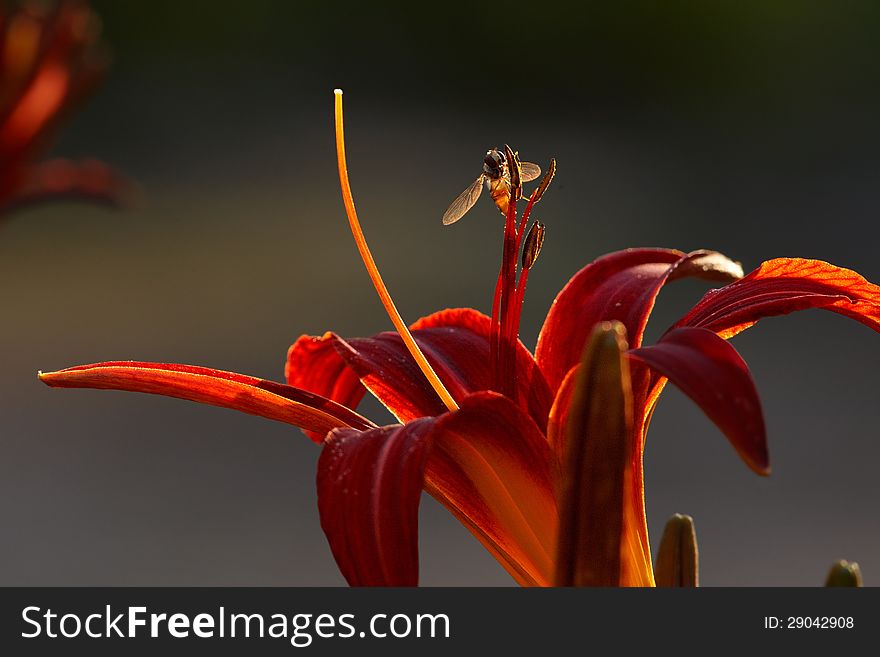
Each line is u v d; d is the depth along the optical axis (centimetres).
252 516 833
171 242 1622
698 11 2523
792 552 760
